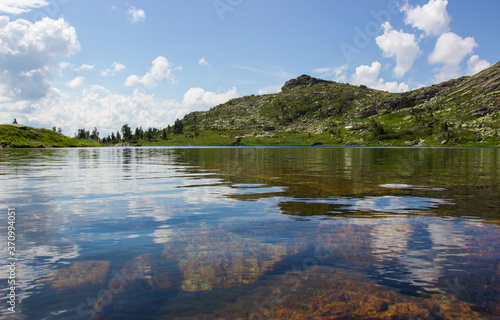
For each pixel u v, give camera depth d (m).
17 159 52.81
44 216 10.75
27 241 7.96
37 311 4.66
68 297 5.10
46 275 5.92
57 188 17.64
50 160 50.31
